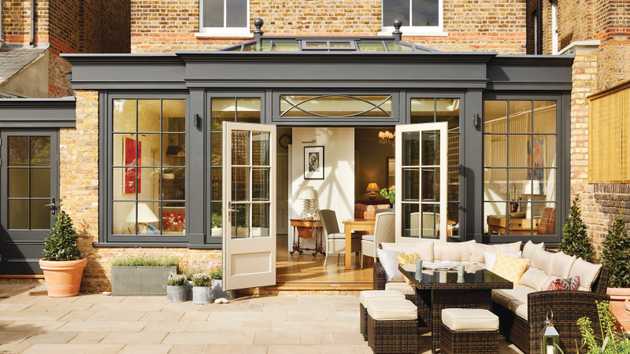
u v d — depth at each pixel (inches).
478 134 343.0
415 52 337.7
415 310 227.5
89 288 345.4
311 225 439.5
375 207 430.9
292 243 481.7
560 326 222.7
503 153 351.3
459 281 233.5
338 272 378.3
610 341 171.6
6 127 362.6
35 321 281.4
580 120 346.3
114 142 350.9
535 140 351.3
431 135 337.4
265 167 341.7
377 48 373.7
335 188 479.5
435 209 337.1
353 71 342.6
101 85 345.1
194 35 422.9
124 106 351.3
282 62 342.0
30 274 366.6
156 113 350.6
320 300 326.3
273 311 301.6
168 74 345.1
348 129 479.5
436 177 336.8
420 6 433.1
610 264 271.3
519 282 283.4
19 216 369.4
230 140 327.9
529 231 350.6
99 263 346.3
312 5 426.0
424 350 244.2
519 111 351.3
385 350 226.2
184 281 324.5
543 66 346.3
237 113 347.9
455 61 340.2
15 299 327.6
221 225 345.1
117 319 285.4
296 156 486.3
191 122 344.2
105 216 347.9
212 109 346.6
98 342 248.1
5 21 439.5
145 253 346.3
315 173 482.0
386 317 226.2
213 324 277.1
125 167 351.6
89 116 347.9
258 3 426.0
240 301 324.2
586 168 345.1
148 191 350.9
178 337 255.9
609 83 336.5
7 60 416.8
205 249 343.3
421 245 309.6
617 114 304.5
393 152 682.2
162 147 350.6
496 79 346.0
